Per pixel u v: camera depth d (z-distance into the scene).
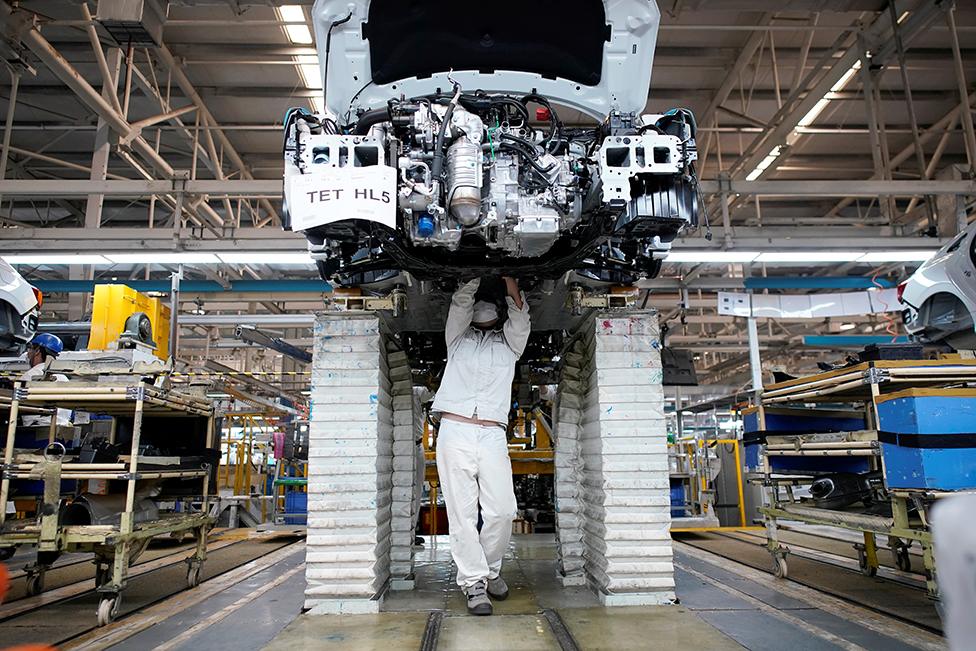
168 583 4.20
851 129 9.81
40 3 7.09
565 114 8.34
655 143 2.83
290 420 11.27
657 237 3.28
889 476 3.28
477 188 2.76
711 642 2.66
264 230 7.48
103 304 5.54
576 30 3.16
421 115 2.89
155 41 6.35
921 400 3.07
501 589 3.50
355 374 3.48
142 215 12.16
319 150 2.82
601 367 3.51
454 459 3.27
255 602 3.62
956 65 7.17
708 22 7.71
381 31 3.11
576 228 3.19
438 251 3.24
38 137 9.95
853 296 8.95
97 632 3.00
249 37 7.79
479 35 3.17
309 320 11.13
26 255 7.28
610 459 3.42
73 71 6.38
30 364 6.03
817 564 4.71
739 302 8.98
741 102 8.56
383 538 3.58
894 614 3.13
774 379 4.77
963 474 3.00
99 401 3.73
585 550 3.88
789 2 6.21
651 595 3.32
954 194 7.50
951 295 5.09
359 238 2.97
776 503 4.35
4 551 5.54
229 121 9.52
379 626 2.97
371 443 3.41
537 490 8.16
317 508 3.35
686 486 8.57
